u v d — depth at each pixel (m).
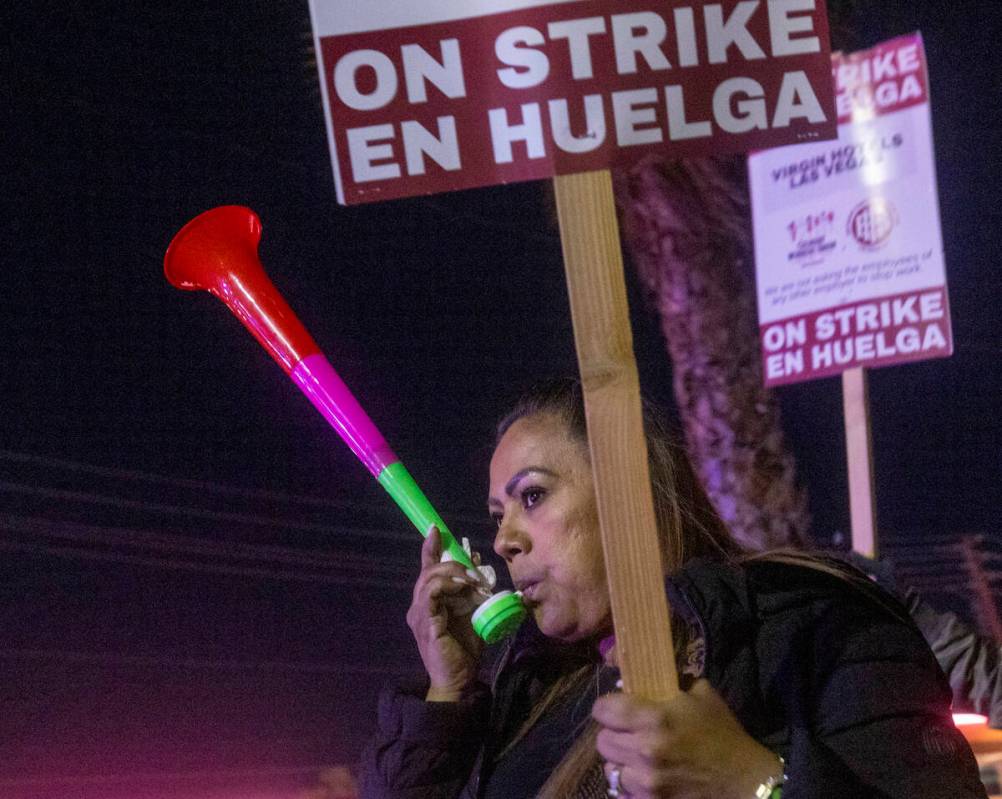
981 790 1.78
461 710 2.26
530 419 2.21
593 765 2.00
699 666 1.96
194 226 2.43
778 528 4.59
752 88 1.71
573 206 1.59
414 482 2.37
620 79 1.70
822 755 1.68
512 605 2.14
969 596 13.77
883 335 4.81
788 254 5.08
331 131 1.71
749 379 5.07
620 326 1.56
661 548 2.20
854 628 1.85
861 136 4.99
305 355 2.37
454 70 1.72
